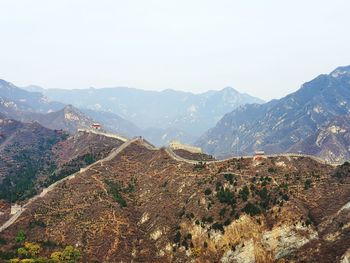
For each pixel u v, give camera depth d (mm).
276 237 197875
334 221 196125
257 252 196125
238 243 198375
